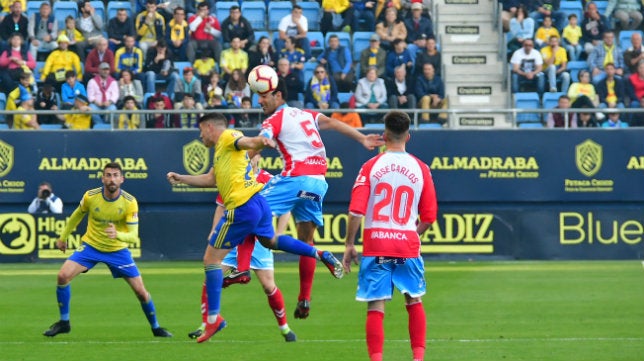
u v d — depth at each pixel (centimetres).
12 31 6575
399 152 2431
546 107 6494
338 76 6350
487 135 5447
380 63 6294
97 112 5428
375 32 6806
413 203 2403
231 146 2783
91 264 3100
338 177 5419
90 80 6094
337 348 2886
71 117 5516
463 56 6731
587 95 6303
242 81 6053
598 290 4225
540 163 5447
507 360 2677
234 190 2802
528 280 4562
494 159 5450
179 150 5419
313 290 4294
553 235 5459
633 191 5447
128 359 2695
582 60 6912
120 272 3088
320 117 3025
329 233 5428
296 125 2992
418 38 6631
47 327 3341
